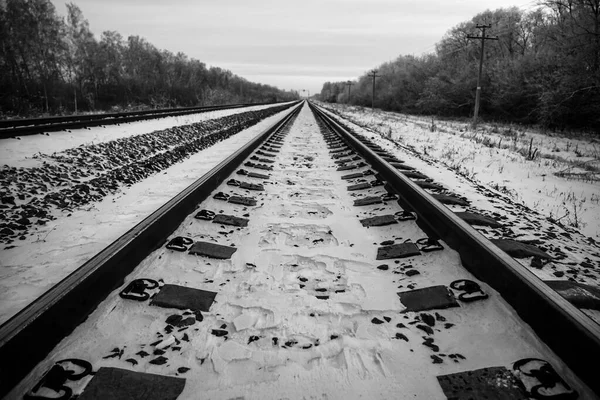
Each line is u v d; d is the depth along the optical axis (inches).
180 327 84.0
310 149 401.4
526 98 975.0
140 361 73.7
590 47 713.0
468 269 106.9
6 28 1400.1
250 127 723.4
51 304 73.2
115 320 84.6
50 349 72.3
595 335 63.1
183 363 74.1
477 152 511.2
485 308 89.4
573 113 781.9
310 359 76.6
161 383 67.2
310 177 252.2
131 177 266.8
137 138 427.5
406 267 115.9
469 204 195.9
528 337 76.7
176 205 138.3
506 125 1003.9
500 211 194.7
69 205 203.3
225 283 106.3
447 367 72.9
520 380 66.0
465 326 84.9
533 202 269.9
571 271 122.3
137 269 105.4
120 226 174.2
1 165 260.5
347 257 125.3
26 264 133.5
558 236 164.9
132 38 2369.6
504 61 1111.0
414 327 86.0
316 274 114.8
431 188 226.4
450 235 121.5
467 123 1132.5
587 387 63.0
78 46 1748.3
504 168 399.5
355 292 103.2
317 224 156.3
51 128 405.1
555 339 71.5
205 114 915.4
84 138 403.5
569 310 71.1
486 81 1222.3
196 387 68.5
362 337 83.3
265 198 195.6
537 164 425.7
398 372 72.1
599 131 764.6
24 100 1208.8
